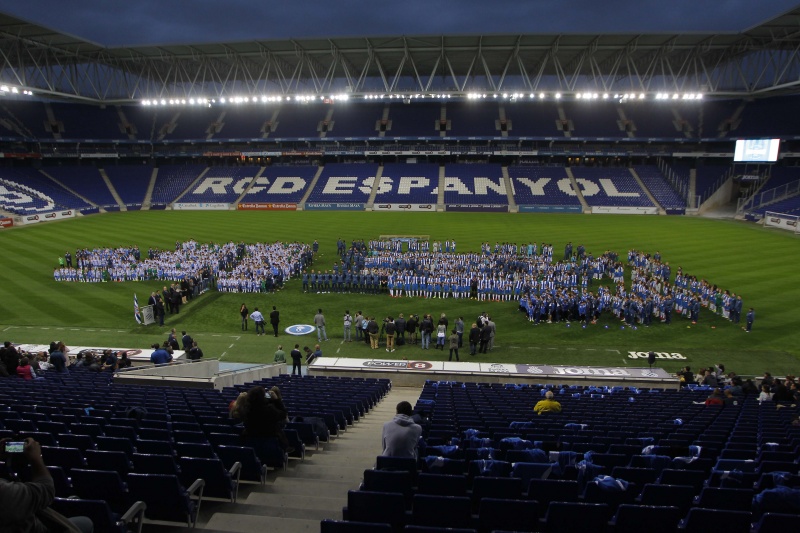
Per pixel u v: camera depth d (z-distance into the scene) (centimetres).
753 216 7206
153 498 719
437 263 4206
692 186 8531
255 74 9481
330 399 1573
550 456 947
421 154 9438
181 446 889
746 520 641
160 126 10044
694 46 7400
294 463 1051
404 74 9712
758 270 4309
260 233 6203
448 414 1405
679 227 6669
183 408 1295
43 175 8688
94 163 9825
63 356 1995
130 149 9894
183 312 3488
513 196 8656
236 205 8750
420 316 3403
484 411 1462
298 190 9062
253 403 918
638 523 654
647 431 1230
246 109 10331
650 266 4147
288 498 833
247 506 809
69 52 7700
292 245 4822
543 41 7244
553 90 7519
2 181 7838
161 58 8194
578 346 2878
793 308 3391
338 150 9681
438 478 760
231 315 3441
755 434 1215
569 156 9612
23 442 451
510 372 2356
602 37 7025
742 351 2766
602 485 760
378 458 831
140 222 7156
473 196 8675
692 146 9125
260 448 932
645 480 839
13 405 1216
